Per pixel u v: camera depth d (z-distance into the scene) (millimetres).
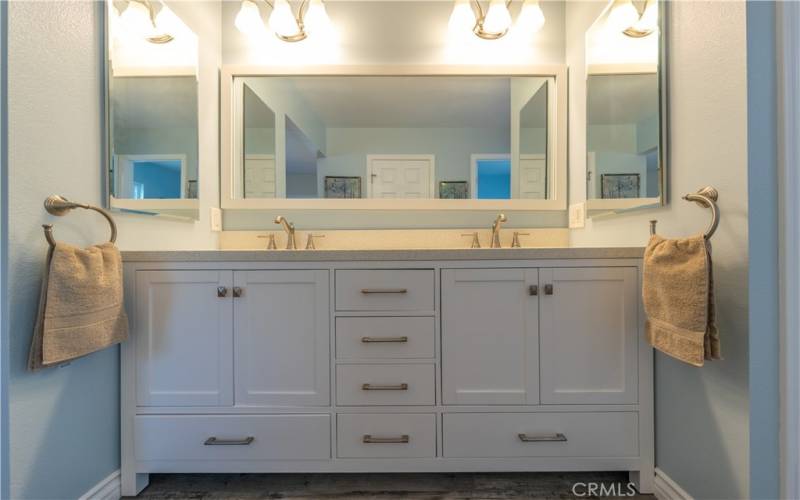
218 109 1833
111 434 1196
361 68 1832
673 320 985
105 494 1160
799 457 877
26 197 943
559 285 1211
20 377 933
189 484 1293
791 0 864
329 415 1216
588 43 1642
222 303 1217
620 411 1207
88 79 1141
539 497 1217
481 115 1852
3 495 900
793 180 866
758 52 884
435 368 1216
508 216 1848
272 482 1300
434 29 1840
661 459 1188
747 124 890
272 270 1217
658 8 1196
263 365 1218
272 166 1856
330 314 1217
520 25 1769
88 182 1139
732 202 932
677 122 1135
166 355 1216
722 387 971
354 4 1845
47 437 998
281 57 1849
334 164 1854
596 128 1591
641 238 1310
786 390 885
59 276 957
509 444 1211
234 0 1860
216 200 1811
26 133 942
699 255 943
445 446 1215
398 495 1229
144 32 1365
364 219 1845
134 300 1213
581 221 1715
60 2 1036
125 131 1280
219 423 1215
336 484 1286
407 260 1220
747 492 906
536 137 1843
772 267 891
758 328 895
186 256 1211
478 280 1215
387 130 1850
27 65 941
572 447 1207
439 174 1849
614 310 1204
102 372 1165
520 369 1213
